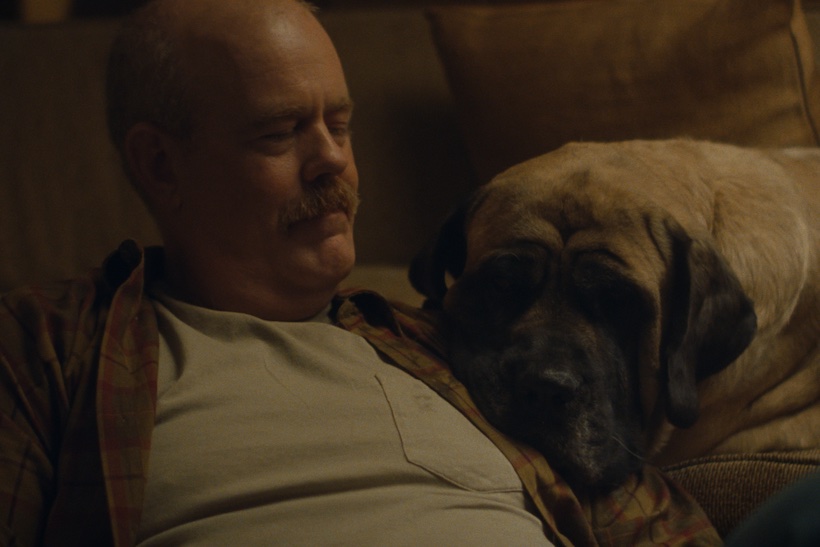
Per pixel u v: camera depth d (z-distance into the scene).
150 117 1.38
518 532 1.12
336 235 1.38
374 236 2.24
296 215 1.34
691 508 1.29
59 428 1.18
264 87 1.31
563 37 1.98
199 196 1.37
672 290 1.32
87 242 2.28
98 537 1.13
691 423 1.29
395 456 1.16
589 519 1.25
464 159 2.22
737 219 1.43
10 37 2.36
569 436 1.24
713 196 1.45
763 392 1.42
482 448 1.20
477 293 1.38
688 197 1.41
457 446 1.18
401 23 2.31
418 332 1.41
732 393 1.41
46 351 1.19
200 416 1.16
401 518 1.10
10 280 2.26
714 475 1.36
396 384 1.23
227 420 1.16
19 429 1.15
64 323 1.24
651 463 1.42
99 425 1.13
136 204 2.28
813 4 2.55
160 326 1.30
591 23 1.98
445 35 2.08
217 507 1.11
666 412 1.29
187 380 1.19
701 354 1.32
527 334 1.30
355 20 2.33
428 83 2.27
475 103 2.03
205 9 1.35
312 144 1.35
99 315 1.28
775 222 1.44
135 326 1.26
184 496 1.12
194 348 1.23
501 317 1.35
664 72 1.89
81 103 2.30
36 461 1.15
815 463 1.30
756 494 1.32
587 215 1.33
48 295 1.28
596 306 1.30
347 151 1.44
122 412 1.16
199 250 1.39
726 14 1.88
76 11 3.23
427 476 1.15
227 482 1.12
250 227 1.35
